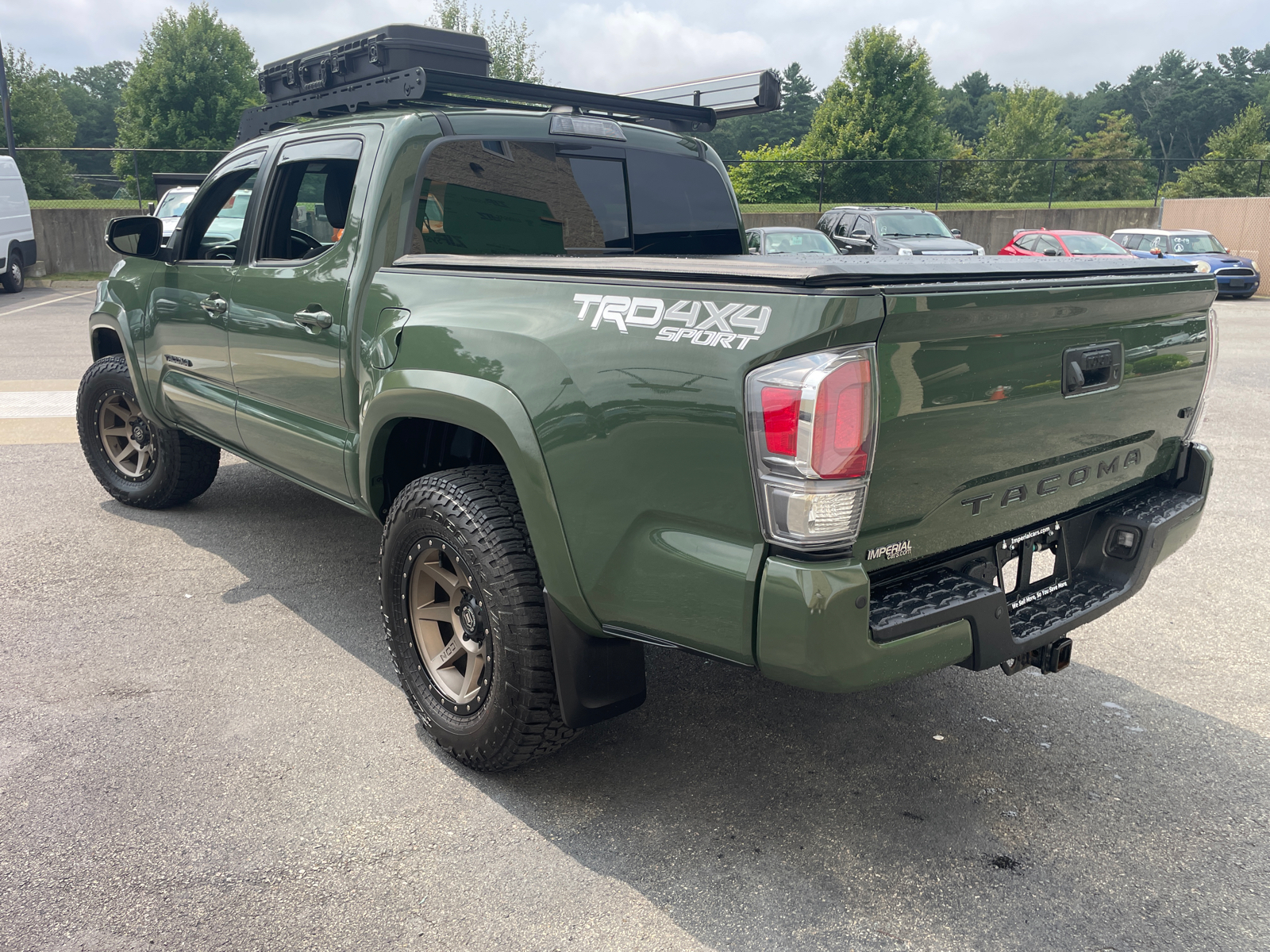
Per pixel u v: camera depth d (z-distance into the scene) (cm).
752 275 191
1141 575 262
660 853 238
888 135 4266
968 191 2828
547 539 232
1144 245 2130
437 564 272
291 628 372
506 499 253
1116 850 241
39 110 4488
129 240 408
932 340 192
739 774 276
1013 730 303
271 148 371
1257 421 789
